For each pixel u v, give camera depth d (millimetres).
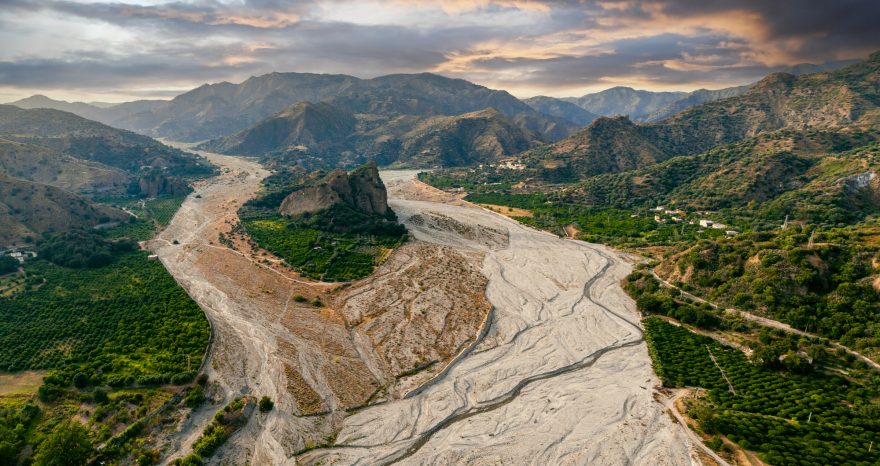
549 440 85312
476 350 117375
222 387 98562
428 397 98562
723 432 84750
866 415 86500
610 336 124562
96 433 83125
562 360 112812
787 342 108438
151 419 87188
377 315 133125
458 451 82812
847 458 76750
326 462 80688
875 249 123750
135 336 114750
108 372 100500
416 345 118062
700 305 134625
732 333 121000
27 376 98938
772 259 131875
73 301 132500
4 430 79375
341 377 104438
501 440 85500
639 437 85438
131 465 77625
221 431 84312
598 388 101438
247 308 133625
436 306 139000
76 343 111750
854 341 106875
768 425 85562
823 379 99875
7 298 132000
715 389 98250
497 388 101562
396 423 90375
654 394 98750
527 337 123750
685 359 111125
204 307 133750
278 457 81688
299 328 124375
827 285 121562
